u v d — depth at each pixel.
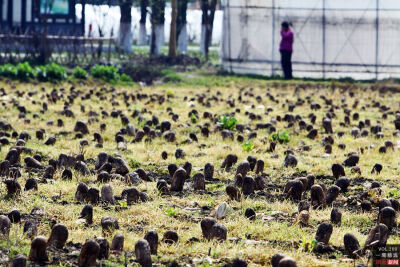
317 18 33.88
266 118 18.78
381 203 8.52
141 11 45.16
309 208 8.79
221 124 16.08
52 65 27.88
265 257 6.79
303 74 34.19
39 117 17.72
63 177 10.35
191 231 7.72
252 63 34.53
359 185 10.61
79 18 42.94
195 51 52.69
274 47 34.16
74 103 21.20
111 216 7.84
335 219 8.20
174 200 9.27
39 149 12.80
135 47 49.16
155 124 17.08
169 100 22.89
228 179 10.97
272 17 34.19
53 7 42.78
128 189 9.02
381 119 19.39
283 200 9.49
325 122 16.39
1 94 22.23
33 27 45.12
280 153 13.48
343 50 33.81
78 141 14.12
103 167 11.01
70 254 6.63
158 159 12.48
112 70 29.38
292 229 7.79
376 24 33.50
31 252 6.43
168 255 6.82
